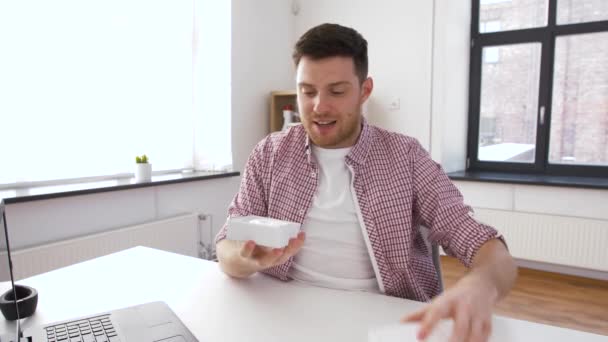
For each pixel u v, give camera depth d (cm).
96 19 231
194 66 295
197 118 299
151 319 81
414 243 114
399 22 341
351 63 99
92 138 234
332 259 110
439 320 56
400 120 347
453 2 327
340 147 113
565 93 321
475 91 356
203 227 299
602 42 305
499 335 77
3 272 82
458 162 356
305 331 79
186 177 269
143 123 263
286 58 382
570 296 264
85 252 212
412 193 108
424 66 332
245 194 122
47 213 205
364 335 77
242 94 332
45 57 209
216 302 93
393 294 107
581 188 277
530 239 296
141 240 241
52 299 96
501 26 342
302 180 114
